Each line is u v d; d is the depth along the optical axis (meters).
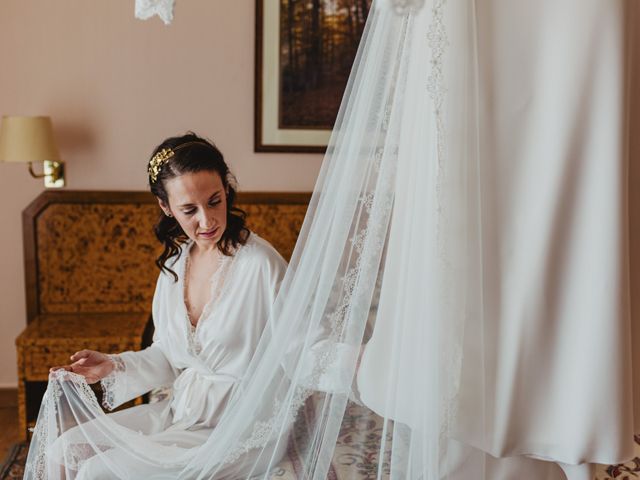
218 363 1.99
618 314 1.27
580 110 1.26
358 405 1.49
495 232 1.32
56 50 3.63
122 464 1.71
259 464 1.67
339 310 1.44
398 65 1.37
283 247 3.79
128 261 3.74
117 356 2.02
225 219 1.95
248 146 3.78
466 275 1.31
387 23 1.35
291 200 3.76
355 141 1.40
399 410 1.37
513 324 1.32
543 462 1.41
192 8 3.65
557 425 1.33
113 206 3.69
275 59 3.69
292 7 3.65
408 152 1.40
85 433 1.75
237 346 1.98
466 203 1.30
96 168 3.73
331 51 3.71
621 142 1.26
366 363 1.47
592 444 1.30
